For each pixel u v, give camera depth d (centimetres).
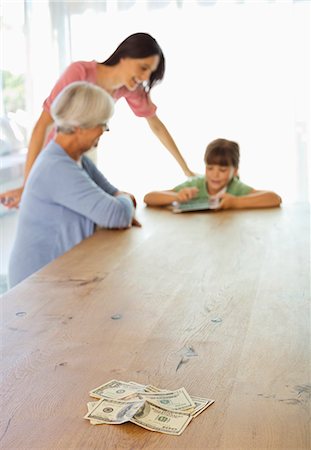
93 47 360
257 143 362
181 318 151
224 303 162
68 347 134
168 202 288
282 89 355
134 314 154
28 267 235
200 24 353
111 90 297
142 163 371
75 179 232
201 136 364
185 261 202
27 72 355
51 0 354
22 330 144
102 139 370
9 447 97
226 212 279
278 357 128
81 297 167
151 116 321
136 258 205
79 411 107
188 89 360
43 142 290
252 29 351
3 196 291
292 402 110
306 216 267
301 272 189
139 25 356
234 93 358
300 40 349
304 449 96
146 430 101
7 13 347
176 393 113
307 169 360
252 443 98
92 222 241
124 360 128
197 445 98
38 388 116
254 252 212
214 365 125
